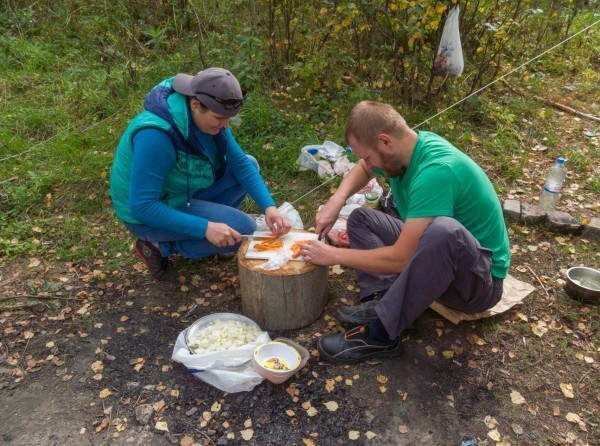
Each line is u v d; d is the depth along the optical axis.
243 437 2.23
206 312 2.93
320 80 5.18
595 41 6.75
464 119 4.93
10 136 4.47
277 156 4.27
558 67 6.08
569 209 3.81
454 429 2.27
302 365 2.43
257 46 5.31
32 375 2.55
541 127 4.92
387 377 2.51
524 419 2.31
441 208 2.20
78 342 2.74
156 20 6.38
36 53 5.65
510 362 2.59
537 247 3.42
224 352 2.39
